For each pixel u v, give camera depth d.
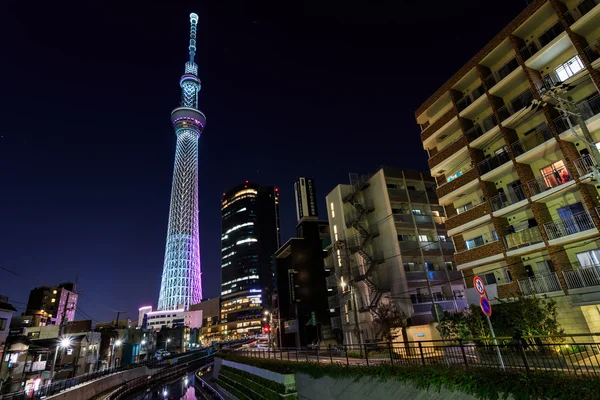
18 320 62.31
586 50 20.34
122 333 71.19
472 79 28.80
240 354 41.00
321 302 56.84
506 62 26.14
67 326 62.69
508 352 12.46
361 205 43.16
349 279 41.03
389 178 42.34
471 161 27.53
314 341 52.62
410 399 12.63
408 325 33.94
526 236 22.38
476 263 25.75
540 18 23.27
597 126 19.42
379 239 41.06
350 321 41.22
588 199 19.12
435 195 43.97
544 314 17.67
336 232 46.72
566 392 8.09
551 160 22.34
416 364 13.75
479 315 20.84
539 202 22.30
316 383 19.52
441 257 40.34
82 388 33.38
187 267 169.62
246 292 187.62
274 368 25.02
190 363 74.19
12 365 38.19
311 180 65.31
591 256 19.70
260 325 161.50
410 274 37.16
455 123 29.52
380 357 26.59
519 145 24.08
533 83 22.77
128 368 50.66
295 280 57.16
